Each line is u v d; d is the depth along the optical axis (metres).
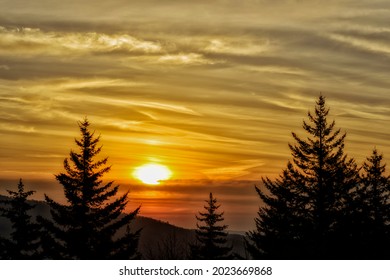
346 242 31.67
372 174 36.88
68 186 37.53
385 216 34.34
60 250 37.28
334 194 35.69
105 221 37.62
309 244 33.03
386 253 31.05
